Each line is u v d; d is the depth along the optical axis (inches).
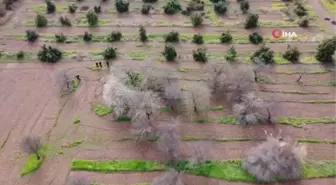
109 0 2778.1
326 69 2129.7
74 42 2373.3
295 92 1982.0
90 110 1895.9
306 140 1727.4
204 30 2455.7
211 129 1788.9
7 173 1622.8
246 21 2459.4
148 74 1948.8
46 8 2716.5
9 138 1779.0
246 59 2190.0
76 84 2048.5
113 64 2130.9
